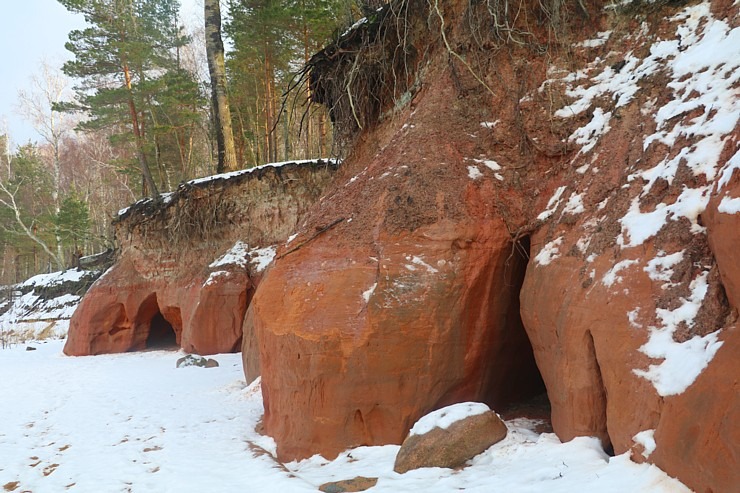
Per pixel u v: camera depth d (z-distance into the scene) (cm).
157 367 1546
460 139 721
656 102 556
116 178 4181
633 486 365
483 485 449
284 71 2628
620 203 514
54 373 1543
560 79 688
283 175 1805
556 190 627
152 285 2017
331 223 740
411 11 892
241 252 1803
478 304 637
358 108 997
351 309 643
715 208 373
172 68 3020
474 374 645
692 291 407
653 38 624
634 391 415
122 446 763
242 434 780
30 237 4159
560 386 508
